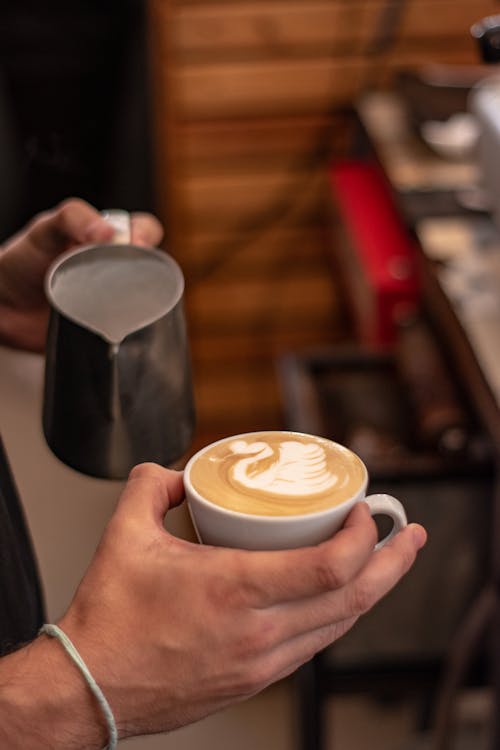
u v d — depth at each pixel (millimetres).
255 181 2455
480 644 1641
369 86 2369
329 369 1909
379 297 1905
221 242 2523
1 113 1977
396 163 1995
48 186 2049
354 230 2066
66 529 1298
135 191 2094
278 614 672
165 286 907
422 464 1582
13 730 689
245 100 2361
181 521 1446
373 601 696
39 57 1946
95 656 683
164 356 861
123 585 688
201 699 696
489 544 1608
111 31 1944
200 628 669
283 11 2260
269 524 683
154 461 890
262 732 2109
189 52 2291
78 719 693
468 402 1675
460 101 2100
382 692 1711
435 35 2322
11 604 806
